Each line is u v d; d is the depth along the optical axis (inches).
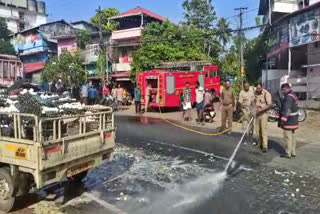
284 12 1002.7
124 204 228.1
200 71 894.4
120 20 1486.2
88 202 232.1
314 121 569.3
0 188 214.7
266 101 368.8
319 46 759.1
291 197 237.9
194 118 684.7
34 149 193.6
